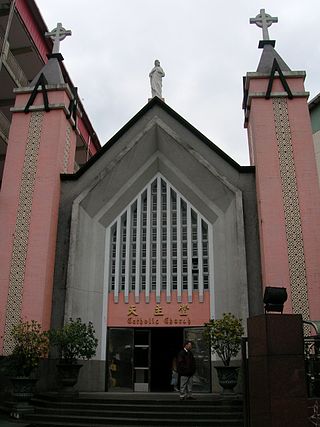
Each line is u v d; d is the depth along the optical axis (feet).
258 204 50.80
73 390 43.21
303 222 48.47
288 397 25.20
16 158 55.42
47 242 50.93
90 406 38.91
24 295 48.98
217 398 40.52
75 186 55.42
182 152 55.57
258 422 26.07
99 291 54.54
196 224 57.21
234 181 53.42
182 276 55.06
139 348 53.57
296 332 26.40
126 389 51.65
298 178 50.34
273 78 54.95
